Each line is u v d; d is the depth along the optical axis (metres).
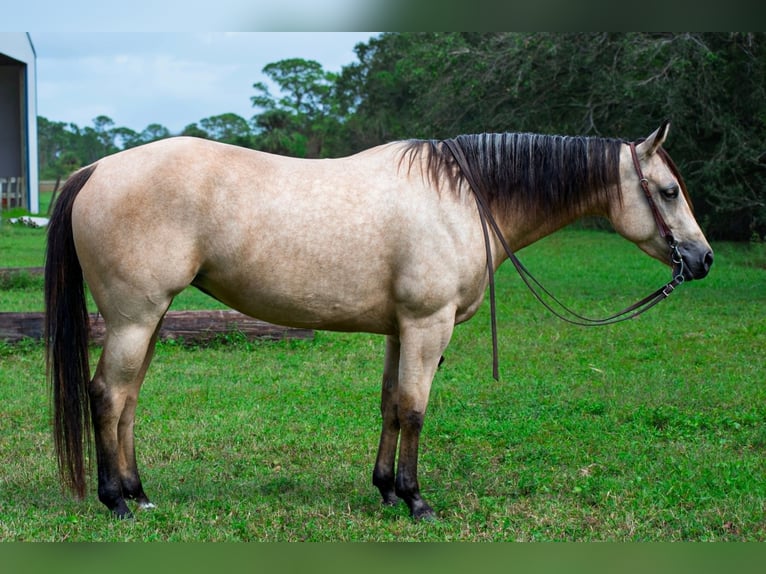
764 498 4.86
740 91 17.12
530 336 10.09
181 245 4.26
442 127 16.59
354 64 44.53
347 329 4.71
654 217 4.85
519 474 5.37
